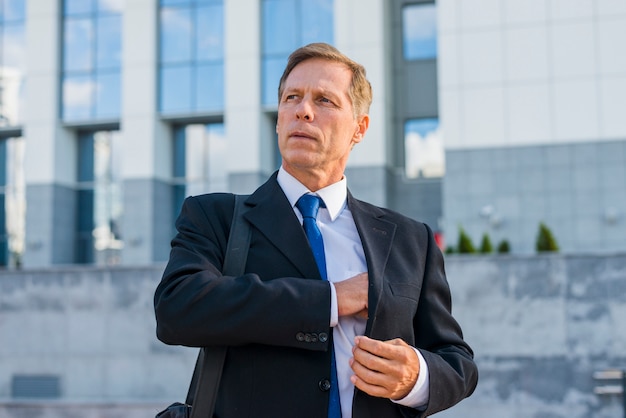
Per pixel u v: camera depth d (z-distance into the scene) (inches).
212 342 69.6
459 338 83.0
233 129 719.1
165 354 392.2
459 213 617.0
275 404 70.2
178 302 69.3
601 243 589.0
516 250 603.5
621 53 601.9
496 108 618.8
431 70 752.3
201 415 71.6
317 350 70.0
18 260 812.6
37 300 411.2
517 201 607.8
